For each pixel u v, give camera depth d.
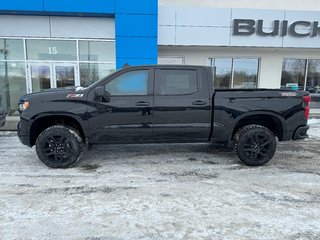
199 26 11.01
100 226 3.04
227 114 5.04
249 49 12.52
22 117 4.80
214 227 3.03
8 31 10.65
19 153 5.91
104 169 4.92
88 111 4.81
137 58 10.61
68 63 11.17
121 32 10.44
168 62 12.61
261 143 5.13
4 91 11.20
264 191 4.01
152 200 3.68
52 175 4.60
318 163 5.41
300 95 5.15
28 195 3.81
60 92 4.88
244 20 11.05
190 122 5.01
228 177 4.57
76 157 4.91
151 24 10.47
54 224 3.08
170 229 2.99
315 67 13.20
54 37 10.84
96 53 11.18
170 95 4.95
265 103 5.05
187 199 3.72
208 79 5.05
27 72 11.10
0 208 3.43
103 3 10.23
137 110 4.89
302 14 11.20
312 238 2.83
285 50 12.74
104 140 4.99
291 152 6.24
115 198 3.74
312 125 9.78
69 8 10.12
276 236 2.87
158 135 5.02
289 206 3.54
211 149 6.35
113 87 4.90
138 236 2.86
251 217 3.26
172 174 4.69
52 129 4.83
